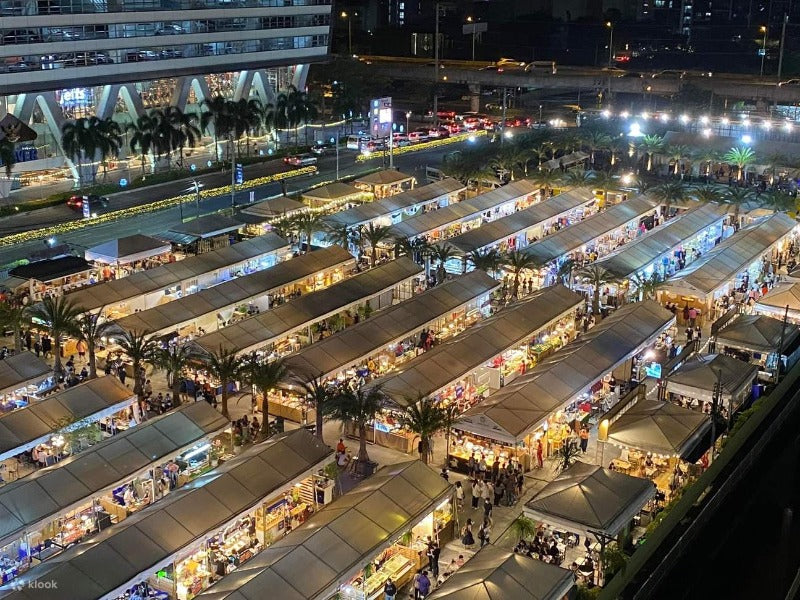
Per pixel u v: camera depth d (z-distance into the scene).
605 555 44.25
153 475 51.66
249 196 126.88
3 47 123.19
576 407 61.16
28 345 72.50
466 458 56.25
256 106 155.75
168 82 156.88
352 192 112.56
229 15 157.38
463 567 40.72
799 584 48.50
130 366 68.19
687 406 63.09
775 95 185.62
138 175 141.75
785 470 63.16
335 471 52.66
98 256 87.44
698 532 52.19
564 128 162.88
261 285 79.69
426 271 89.88
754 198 107.56
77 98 140.75
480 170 121.50
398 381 59.38
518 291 86.38
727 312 77.25
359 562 41.56
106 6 135.88
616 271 81.00
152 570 41.19
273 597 38.53
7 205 120.25
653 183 120.50
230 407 64.00
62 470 48.25
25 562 45.41
